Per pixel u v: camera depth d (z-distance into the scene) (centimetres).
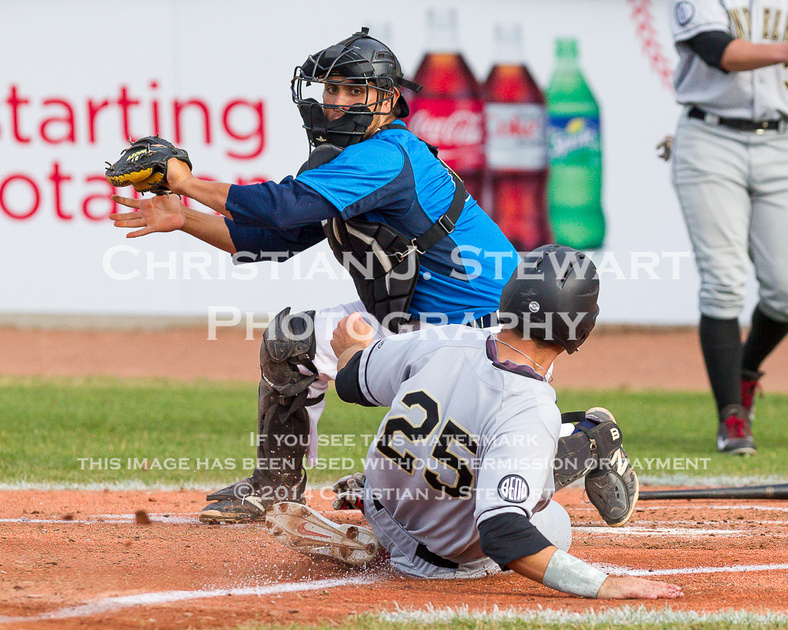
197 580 1048
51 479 1712
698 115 2169
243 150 4784
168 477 1770
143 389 3158
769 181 2138
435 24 4822
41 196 4672
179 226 1248
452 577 1080
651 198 4931
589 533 1406
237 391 3169
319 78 1243
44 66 4634
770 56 2009
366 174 1193
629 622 884
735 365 2200
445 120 4834
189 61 4728
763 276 2203
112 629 853
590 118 4891
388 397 1045
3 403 2705
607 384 3897
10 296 4691
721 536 1385
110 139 4700
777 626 877
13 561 1098
